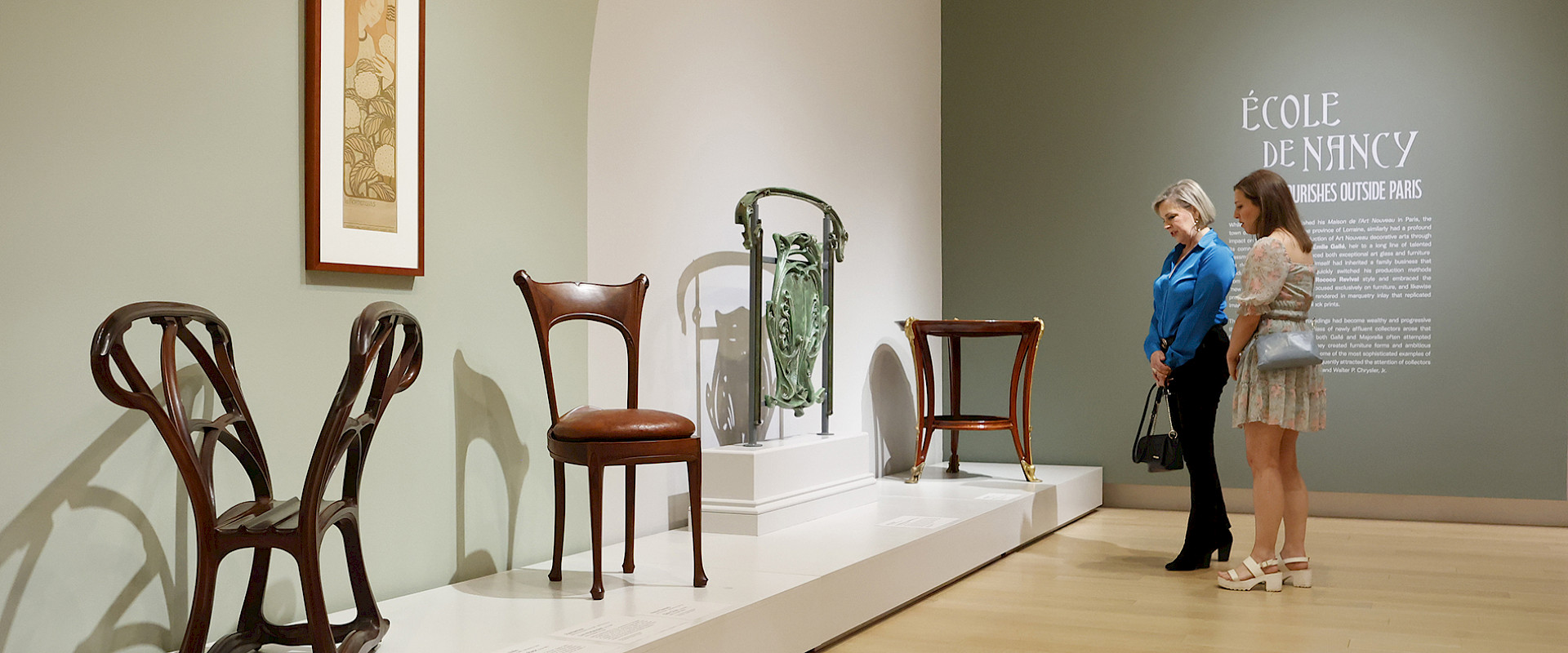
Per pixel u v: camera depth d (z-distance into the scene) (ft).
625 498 12.16
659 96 14.02
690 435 10.38
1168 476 21.15
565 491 12.22
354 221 9.64
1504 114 18.98
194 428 7.50
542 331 10.78
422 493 10.45
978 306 22.62
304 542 7.20
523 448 11.71
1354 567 15.15
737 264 15.71
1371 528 18.69
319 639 7.25
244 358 8.82
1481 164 19.11
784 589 10.29
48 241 7.59
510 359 11.53
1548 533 18.08
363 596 8.23
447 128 10.73
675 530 13.92
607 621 9.05
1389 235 19.66
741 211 14.06
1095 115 21.72
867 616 11.89
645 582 10.69
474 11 11.05
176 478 8.44
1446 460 19.33
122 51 8.00
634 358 11.47
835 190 18.54
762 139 16.33
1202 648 10.96
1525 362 18.85
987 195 22.58
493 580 10.87
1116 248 21.54
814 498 14.66
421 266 10.30
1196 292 14.15
